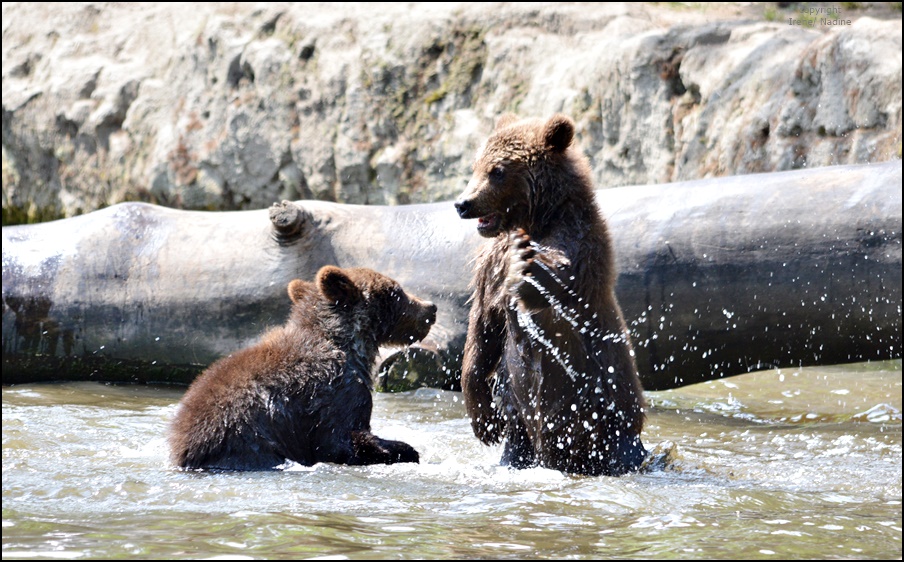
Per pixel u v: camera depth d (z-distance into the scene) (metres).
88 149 23.52
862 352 12.78
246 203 22.03
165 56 23.34
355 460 9.60
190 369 14.40
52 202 24.22
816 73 16.42
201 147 22.08
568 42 20.28
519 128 9.82
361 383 10.05
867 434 11.30
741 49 17.81
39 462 9.05
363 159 20.78
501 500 7.72
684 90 18.25
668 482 8.65
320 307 10.20
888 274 12.23
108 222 14.66
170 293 14.12
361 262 13.84
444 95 20.59
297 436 9.59
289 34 21.91
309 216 13.87
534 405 9.66
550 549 6.32
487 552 6.22
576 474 9.27
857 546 6.45
